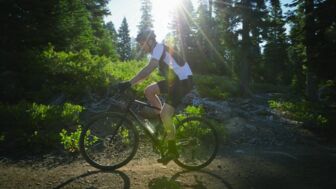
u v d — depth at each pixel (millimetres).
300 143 10211
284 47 48875
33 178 6039
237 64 42656
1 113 8758
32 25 14891
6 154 7418
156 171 6555
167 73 6176
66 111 9500
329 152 9117
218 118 11680
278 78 53625
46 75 12742
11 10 14320
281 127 11844
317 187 5980
